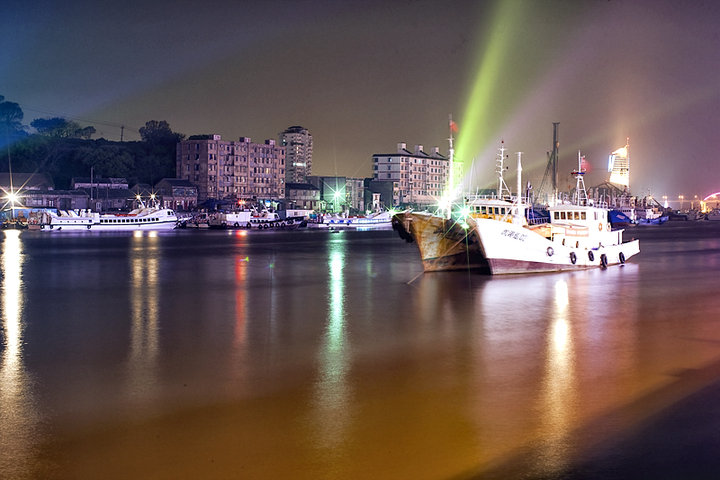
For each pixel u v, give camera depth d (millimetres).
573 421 18562
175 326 32812
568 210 61688
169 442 17078
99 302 40906
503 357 26062
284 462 15930
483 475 15305
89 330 31750
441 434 17641
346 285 49188
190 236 125250
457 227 53406
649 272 57750
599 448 16719
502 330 31609
